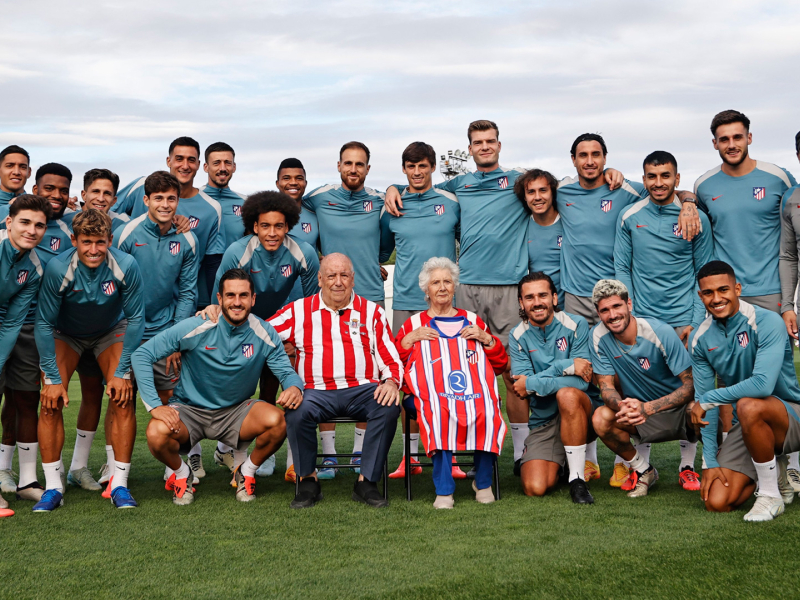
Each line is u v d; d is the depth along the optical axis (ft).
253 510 13.08
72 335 14.69
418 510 12.98
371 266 18.83
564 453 14.51
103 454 19.49
